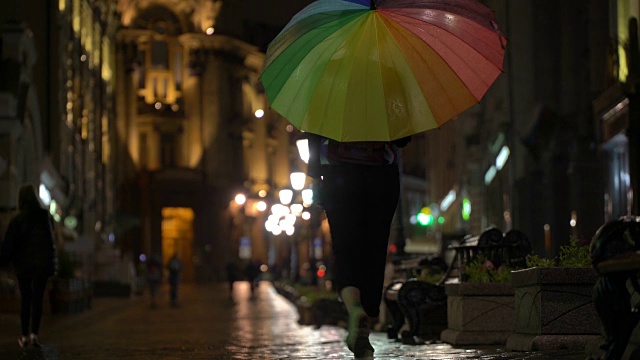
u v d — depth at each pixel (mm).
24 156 30859
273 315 30500
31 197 12719
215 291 65750
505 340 9688
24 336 12734
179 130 90812
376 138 6336
